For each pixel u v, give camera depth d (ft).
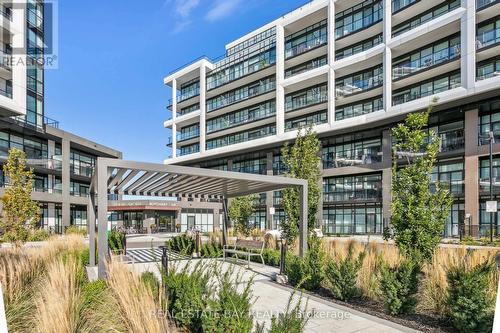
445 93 83.25
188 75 169.68
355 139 113.50
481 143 84.28
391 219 31.78
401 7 97.86
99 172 25.90
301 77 118.21
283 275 28.78
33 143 111.65
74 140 126.72
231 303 13.29
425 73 91.09
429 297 21.02
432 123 96.43
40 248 39.78
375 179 106.11
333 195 116.37
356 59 103.40
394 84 98.58
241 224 80.94
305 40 127.24
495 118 83.20
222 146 151.33
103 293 18.02
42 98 109.29
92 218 35.68
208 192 48.70
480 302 16.34
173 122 172.55
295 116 126.82
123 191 45.62
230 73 151.12
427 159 32.09
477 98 80.69
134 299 14.02
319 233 73.26
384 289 20.45
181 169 29.81
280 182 35.65
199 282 16.49
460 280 17.47
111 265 20.92
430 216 29.91
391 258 29.25
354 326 18.02
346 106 113.70
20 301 17.44
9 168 51.98
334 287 23.35
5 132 100.73
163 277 17.07
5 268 21.02
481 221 83.76
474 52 79.41
